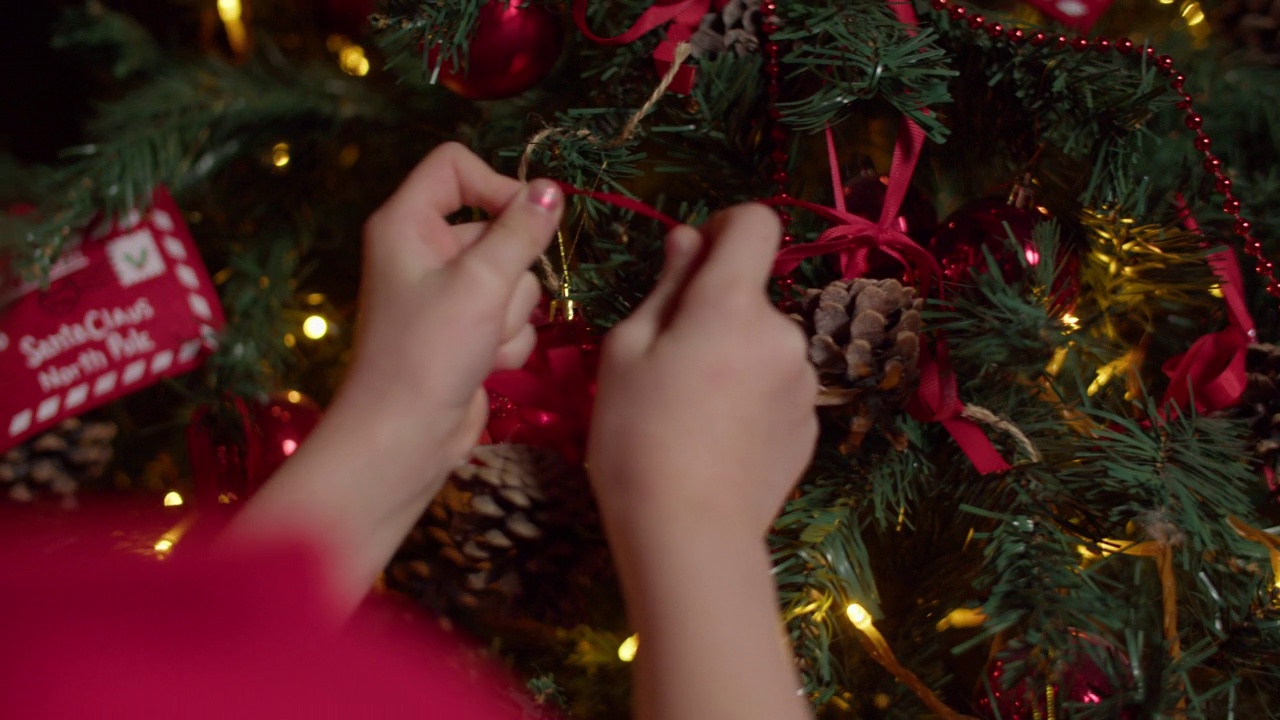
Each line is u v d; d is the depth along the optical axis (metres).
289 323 1.00
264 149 0.96
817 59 0.79
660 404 0.62
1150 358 0.93
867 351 0.75
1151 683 0.77
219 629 0.44
